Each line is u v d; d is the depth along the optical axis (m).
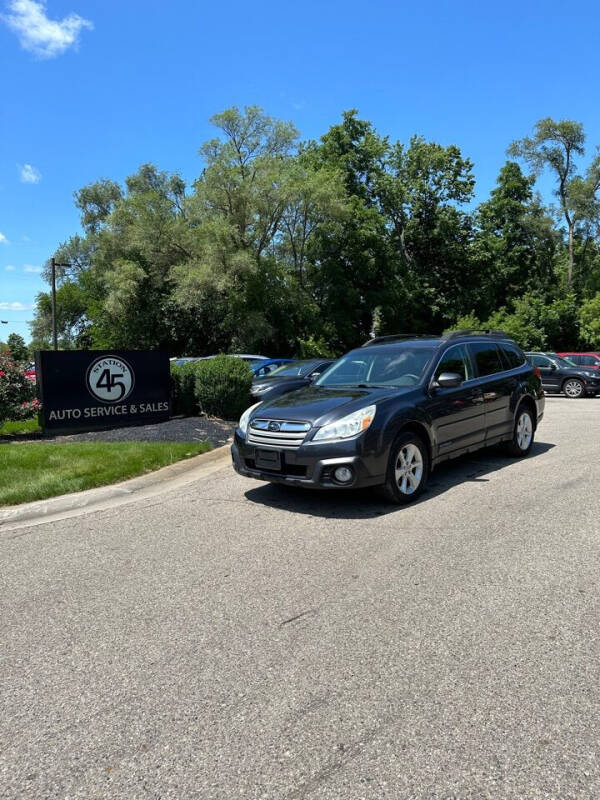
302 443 5.45
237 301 33.25
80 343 56.25
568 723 2.46
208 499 6.37
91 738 2.48
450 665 2.94
